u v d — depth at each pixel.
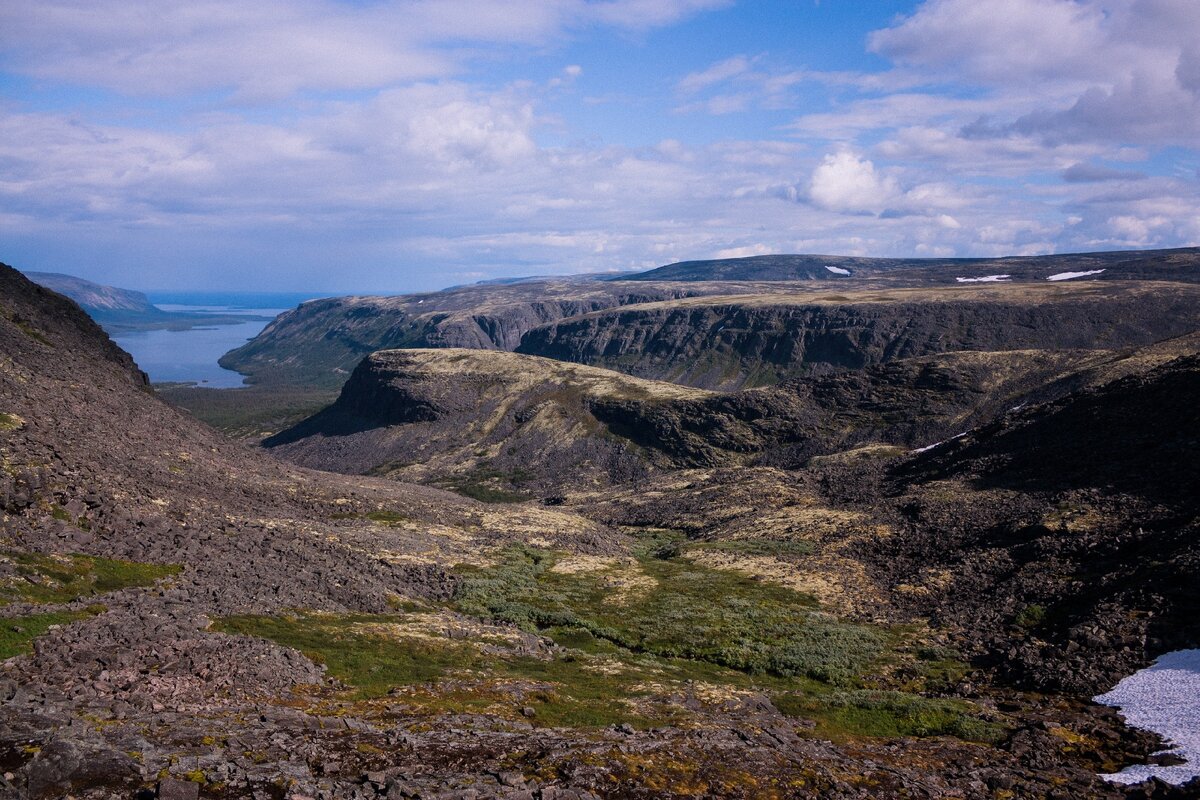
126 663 37.28
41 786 23.28
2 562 46.97
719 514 152.12
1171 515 85.81
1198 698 48.69
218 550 65.75
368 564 79.88
